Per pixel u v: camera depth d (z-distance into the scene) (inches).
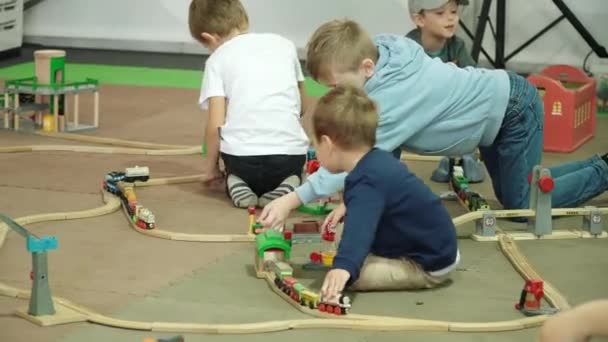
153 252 103.7
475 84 113.2
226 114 131.9
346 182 90.4
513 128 116.0
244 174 123.6
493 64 241.4
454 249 93.3
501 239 108.7
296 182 125.1
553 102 157.2
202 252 104.2
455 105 111.3
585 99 164.1
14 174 135.9
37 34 286.4
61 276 95.7
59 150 151.3
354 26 105.2
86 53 274.2
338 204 122.4
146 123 177.3
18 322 83.4
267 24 267.3
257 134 123.3
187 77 237.5
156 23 277.9
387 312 87.9
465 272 99.6
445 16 141.6
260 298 90.7
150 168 141.8
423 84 109.1
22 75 234.8
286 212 98.6
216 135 127.3
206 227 113.4
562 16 240.8
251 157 122.7
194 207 121.9
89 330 82.1
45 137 162.6
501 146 117.4
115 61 261.4
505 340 81.9
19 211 118.3
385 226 91.2
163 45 277.9
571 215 115.4
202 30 131.8
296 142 125.3
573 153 157.8
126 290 92.4
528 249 107.8
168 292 92.0
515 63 249.6
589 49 243.4
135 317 85.7
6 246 104.6
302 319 84.6
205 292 92.1
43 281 84.0
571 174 120.2
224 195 128.1
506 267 101.5
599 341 79.5
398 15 257.6
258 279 96.0
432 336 82.4
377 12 259.1
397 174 90.0
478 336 82.6
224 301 89.8
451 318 86.9
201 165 145.0
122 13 279.4
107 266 98.9
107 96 205.3
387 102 107.2
